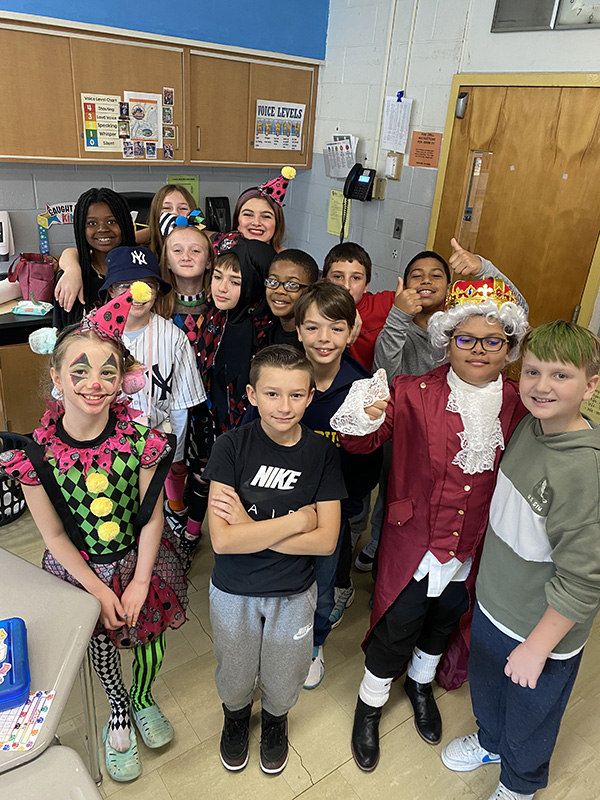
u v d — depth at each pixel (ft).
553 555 3.89
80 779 3.15
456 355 4.51
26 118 8.91
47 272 9.64
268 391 4.27
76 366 4.07
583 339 3.67
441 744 5.71
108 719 5.67
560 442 3.88
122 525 4.61
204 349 7.14
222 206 12.25
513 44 8.55
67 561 4.52
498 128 8.96
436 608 5.34
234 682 4.89
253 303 6.63
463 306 4.35
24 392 9.50
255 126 11.37
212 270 6.91
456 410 4.58
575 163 8.19
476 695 4.99
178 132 10.43
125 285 6.01
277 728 5.26
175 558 5.32
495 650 4.62
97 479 4.33
